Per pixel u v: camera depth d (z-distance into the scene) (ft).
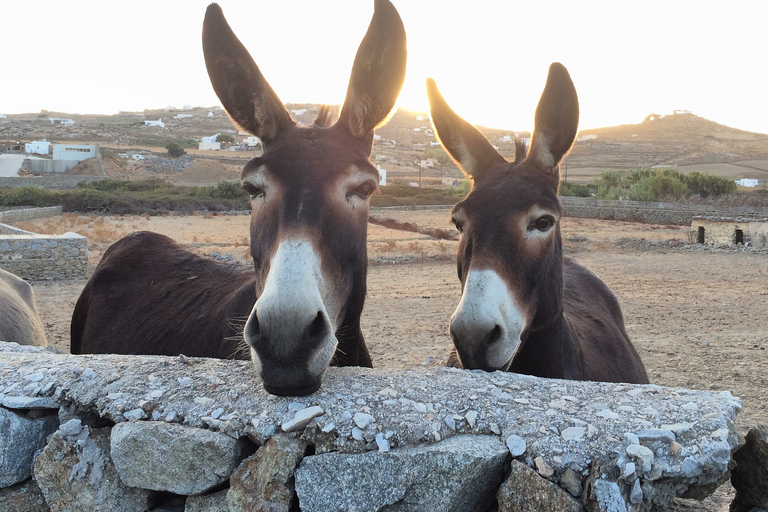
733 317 18.56
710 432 3.04
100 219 55.42
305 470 3.09
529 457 3.01
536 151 5.49
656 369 11.97
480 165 6.04
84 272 27.40
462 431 3.25
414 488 3.03
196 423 3.38
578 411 3.27
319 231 3.72
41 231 45.29
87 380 3.79
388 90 4.44
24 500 3.76
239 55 4.24
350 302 4.37
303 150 4.04
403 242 43.37
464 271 5.30
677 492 3.02
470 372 3.90
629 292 24.13
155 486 3.36
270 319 3.22
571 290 7.93
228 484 3.40
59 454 3.59
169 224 57.41
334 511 3.05
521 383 3.69
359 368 4.01
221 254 33.12
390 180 163.94
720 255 39.01
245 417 3.34
